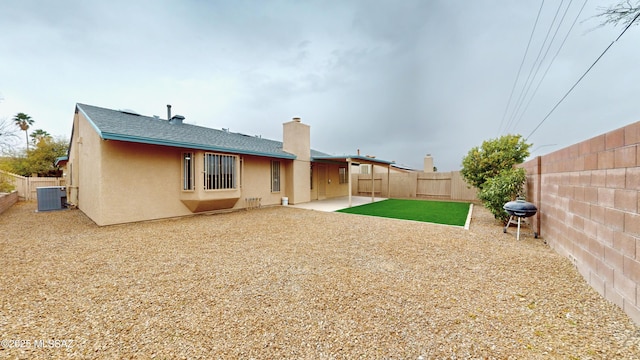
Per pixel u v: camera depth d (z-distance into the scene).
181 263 4.61
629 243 2.80
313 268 4.37
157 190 8.93
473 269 4.31
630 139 2.81
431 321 2.74
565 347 2.31
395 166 27.62
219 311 2.96
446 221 8.89
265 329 2.60
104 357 2.19
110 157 7.87
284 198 13.53
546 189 6.07
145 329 2.60
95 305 3.10
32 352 2.24
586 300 3.21
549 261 4.66
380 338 2.45
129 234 6.83
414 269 4.32
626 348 2.28
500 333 2.53
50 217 9.53
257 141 15.27
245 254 5.15
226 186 10.24
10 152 14.83
